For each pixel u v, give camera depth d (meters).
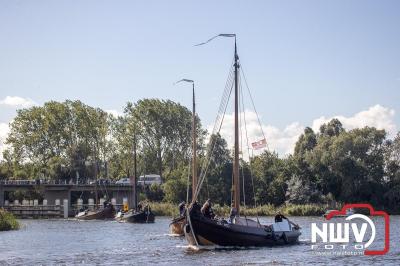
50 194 172.62
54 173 193.50
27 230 99.50
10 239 80.12
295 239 69.88
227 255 58.03
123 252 62.38
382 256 58.44
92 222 127.31
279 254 58.88
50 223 123.56
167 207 154.12
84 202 187.50
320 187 167.38
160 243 72.00
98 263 54.22
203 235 62.16
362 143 166.25
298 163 169.50
